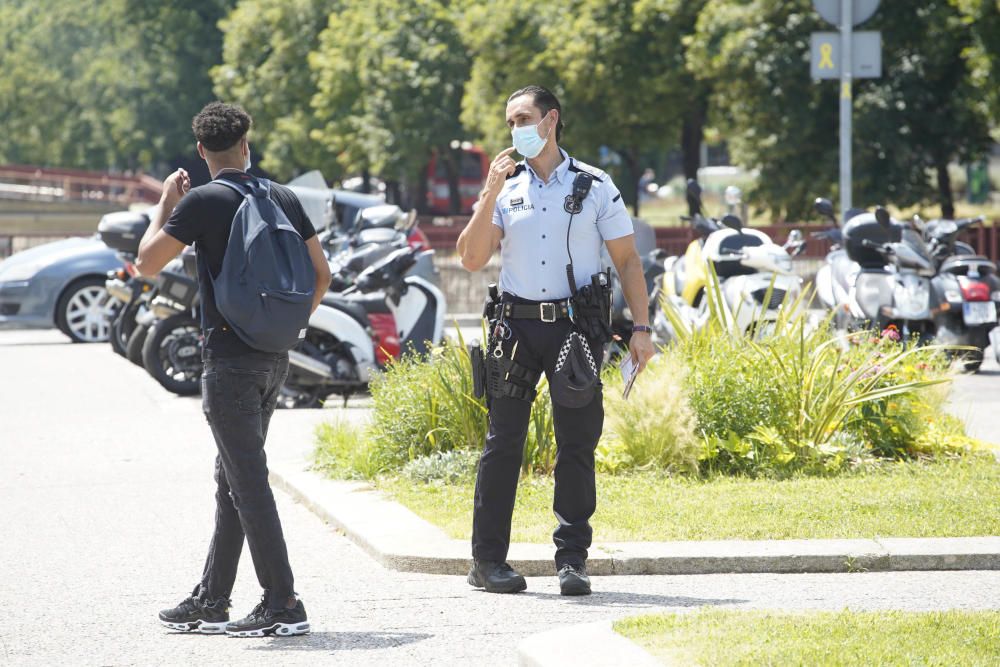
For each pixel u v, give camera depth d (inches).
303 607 747.4
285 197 753.0
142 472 1286.9
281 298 716.0
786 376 1210.0
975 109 3447.3
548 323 809.5
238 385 726.5
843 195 2375.7
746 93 3563.0
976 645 638.5
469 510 1020.5
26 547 982.4
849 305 1969.7
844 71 2353.6
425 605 804.6
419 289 1745.8
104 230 2178.9
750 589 826.8
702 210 1875.0
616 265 834.8
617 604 795.4
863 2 2346.2
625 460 1159.6
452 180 6141.7
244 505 732.7
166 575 896.9
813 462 1157.7
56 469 1305.4
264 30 6501.0
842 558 869.2
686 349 1270.9
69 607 815.7
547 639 673.6
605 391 1198.3
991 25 3056.1
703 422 1177.4
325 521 1044.5
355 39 5556.1
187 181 762.2
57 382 2007.9
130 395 1852.9
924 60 3474.4
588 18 4037.9
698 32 3656.5
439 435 1187.3
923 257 1929.1
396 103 5319.9
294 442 1393.9
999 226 3208.7
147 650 725.3
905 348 1366.9
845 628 674.8
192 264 1764.3
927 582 839.7
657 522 960.9
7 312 2662.4
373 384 1250.0
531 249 811.4
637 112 4106.8
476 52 4589.1
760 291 1638.8
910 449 1233.4
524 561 865.5
